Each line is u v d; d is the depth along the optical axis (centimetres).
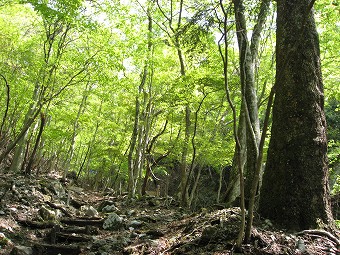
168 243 523
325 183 490
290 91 511
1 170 1141
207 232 466
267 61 1152
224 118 1518
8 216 701
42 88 877
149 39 1168
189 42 699
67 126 1806
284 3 549
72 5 750
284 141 505
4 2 979
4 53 1073
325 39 1057
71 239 632
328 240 439
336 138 1733
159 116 1628
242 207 411
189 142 1272
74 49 872
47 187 1087
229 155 1322
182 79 1111
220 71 1037
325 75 1127
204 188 2223
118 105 1712
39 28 1207
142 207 1060
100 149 1872
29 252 539
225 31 393
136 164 1393
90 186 2314
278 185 500
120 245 578
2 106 1222
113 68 868
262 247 419
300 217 476
